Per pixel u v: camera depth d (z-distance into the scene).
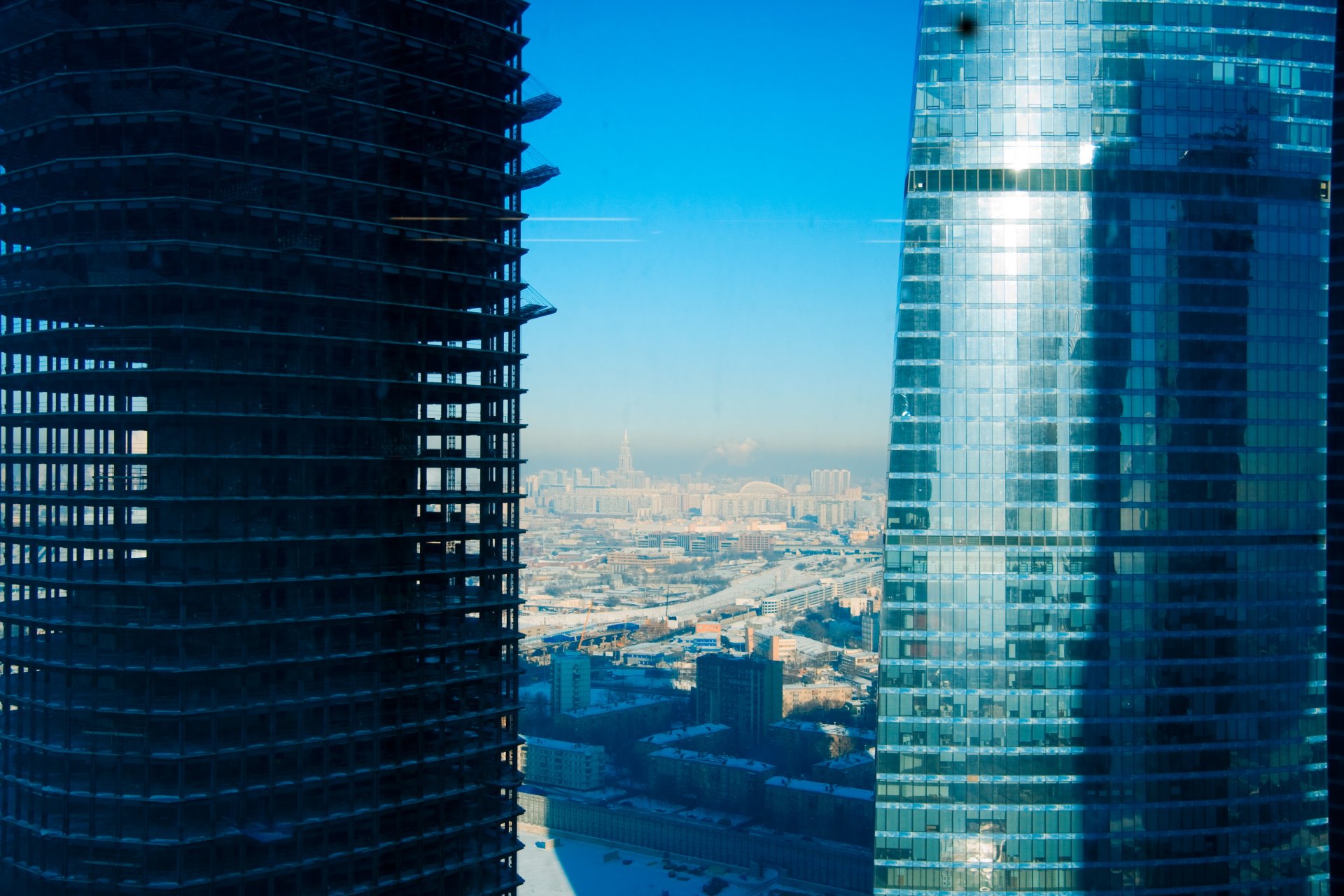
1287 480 171.12
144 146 121.31
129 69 120.19
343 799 123.94
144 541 116.75
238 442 119.44
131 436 119.88
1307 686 170.88
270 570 120.50
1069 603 165.75
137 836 116.62
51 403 125.56
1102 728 165.12
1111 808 164.75
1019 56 170.12
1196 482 168.50
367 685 125.81
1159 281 169.38
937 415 167.25
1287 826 169.75
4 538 124.94
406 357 131.12
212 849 116.94
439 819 130.62
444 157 135.50
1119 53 170.75
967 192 169.00
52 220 123.25
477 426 134.75
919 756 164.62
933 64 170.50
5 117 129.00
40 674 122.19
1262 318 171.50
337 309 125.94
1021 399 167.12
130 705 117.81
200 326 119.25
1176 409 168.75
